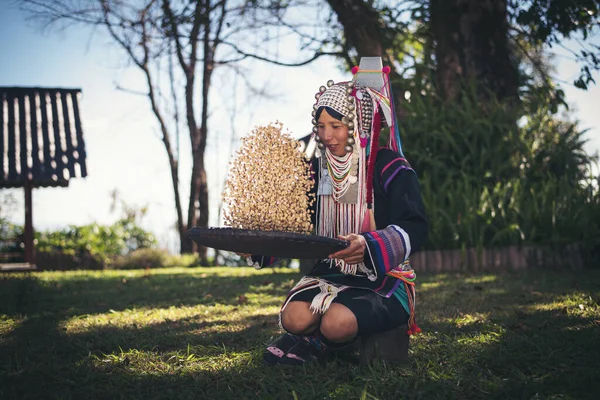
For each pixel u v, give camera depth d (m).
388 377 2.63
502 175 9.00
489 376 2.68
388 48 11.83
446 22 10.30
